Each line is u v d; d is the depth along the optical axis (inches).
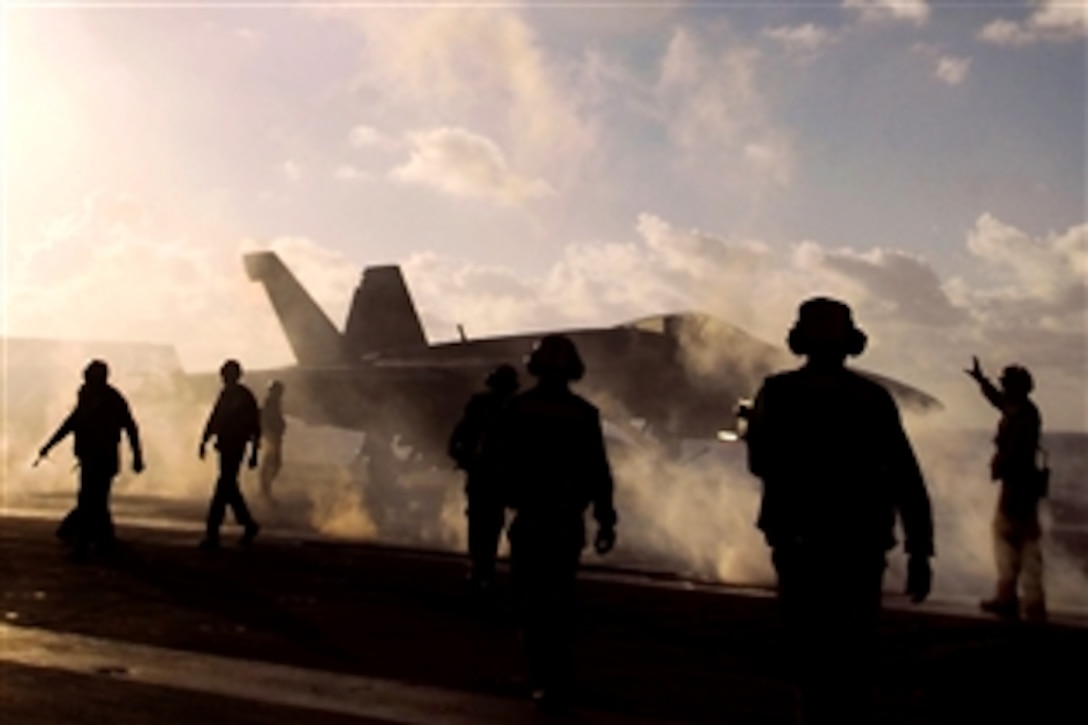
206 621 365.4
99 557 528.4
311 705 254.2
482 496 272.4
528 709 256.5
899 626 369.4
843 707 179.3
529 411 266.2
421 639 343.3
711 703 265.3
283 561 525.0
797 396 186.7
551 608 257.6
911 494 183.8
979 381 412.8
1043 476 398.6
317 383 1227.9
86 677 278.8
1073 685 286.5
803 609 181.3
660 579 493.7
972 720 253.6
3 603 396.5
